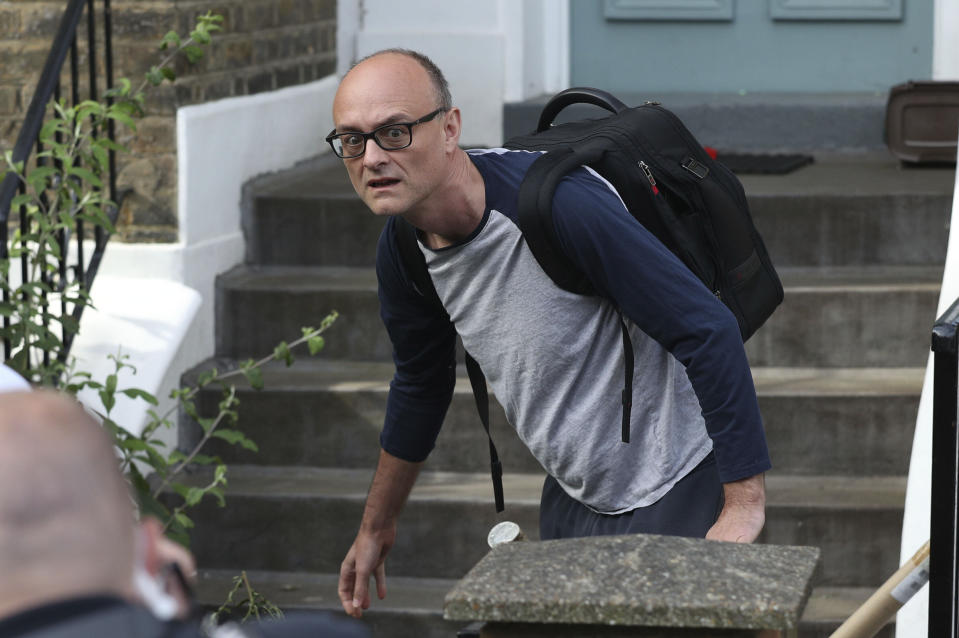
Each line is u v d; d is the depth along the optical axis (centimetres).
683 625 227
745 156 818
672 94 907
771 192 699
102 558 154
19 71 665
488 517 595
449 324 416
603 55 919
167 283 657
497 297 376
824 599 570
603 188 364
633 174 380
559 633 238
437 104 356
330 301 682
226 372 672
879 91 893
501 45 873
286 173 790
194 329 670
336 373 675
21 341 568
